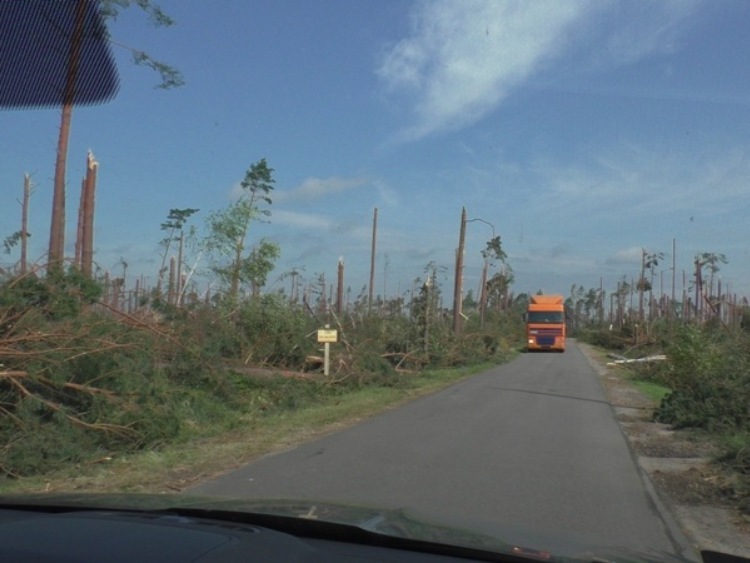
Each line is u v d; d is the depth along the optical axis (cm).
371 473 1020
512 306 10325
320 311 2731
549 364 3978
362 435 1374
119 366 1198
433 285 3925
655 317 6159
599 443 1316
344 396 2070
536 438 1355
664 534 741
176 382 1573
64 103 1396
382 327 3112
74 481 952
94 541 307
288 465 1076
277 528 378
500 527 416
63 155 1888
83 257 1877
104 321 1258
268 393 1830
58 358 1088
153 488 913
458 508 826
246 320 2164
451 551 346
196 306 1884
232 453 1170
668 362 2709
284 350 2202
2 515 398
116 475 991
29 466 988
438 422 1568
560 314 5403
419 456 1156
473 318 6109
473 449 1225
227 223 3434
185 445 1238
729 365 1933
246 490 908
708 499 907
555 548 366
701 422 1501
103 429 1123
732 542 723
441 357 3403
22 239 1769
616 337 6175
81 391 1140
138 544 302
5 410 1026
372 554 335
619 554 371
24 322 1090
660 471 1073
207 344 1684
